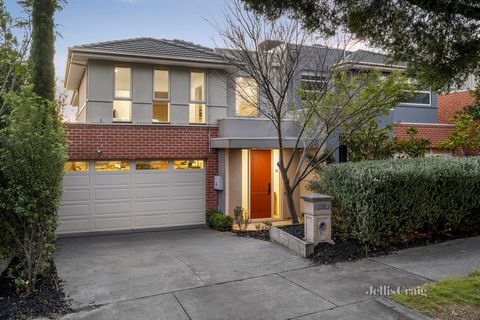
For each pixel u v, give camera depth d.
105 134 11.45
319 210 7.80
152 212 12.07
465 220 8.79
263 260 7.48
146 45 12.55
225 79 13.28
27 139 5.72
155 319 4.82
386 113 9.41
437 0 4.65
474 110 14.69
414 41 5.83
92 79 11.89
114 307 5.22
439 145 14.14
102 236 11.14
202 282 6.22
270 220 12.95
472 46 5.36
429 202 8.16
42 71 8.91
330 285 5.86
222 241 9.78
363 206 7.58
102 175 11.59
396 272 6.29
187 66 12.91
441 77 5.93
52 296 5.65
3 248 5.87
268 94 9.20
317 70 9.77
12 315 4.98
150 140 11.93
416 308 4.67
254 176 12.92
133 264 7.48
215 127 12.74
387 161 9.21
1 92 6.98
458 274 5.99
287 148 12.52
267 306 5.13
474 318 4.25
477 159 9.47
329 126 9.60
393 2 5.49
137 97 12.39
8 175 5.70
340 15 5.77
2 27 7.45
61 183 7.04
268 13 5.78
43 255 6.13
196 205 12.58
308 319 4.68
